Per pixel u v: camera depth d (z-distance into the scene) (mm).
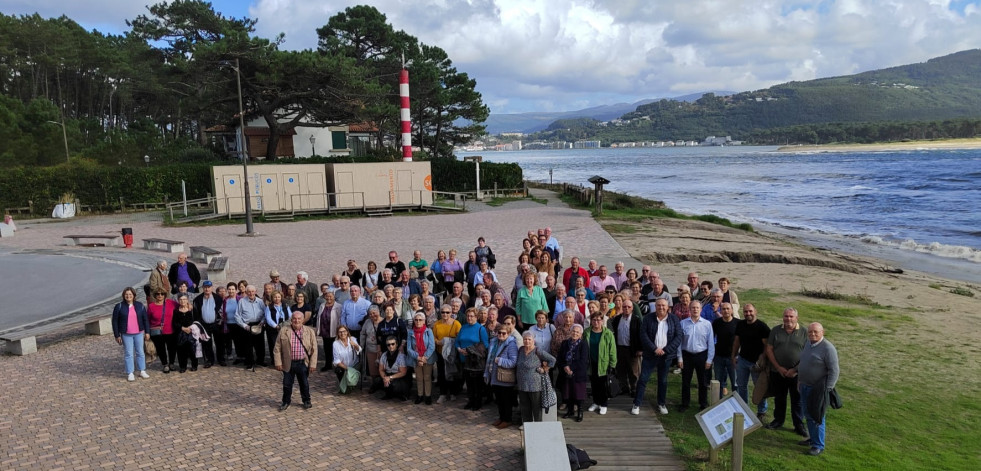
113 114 90438
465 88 77250
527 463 7430
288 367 10609
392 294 12039
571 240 29484
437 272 16438
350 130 68688
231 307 12977
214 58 47875
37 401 11289
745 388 10125
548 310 12383
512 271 22172
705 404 10406
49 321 16578
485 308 10836
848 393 11609
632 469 8352
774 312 17438
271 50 49625
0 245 31625
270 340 12859
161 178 49875
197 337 12688
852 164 129875
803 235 38938
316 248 28094
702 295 12242
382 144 75375
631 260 24594
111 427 10117
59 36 71562
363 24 69375
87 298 19234
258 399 11312
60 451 9266
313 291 13453
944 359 13672
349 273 15195
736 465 7840
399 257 25219
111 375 12695
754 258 26828
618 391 10188
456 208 44688
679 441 9258
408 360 10992
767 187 80812
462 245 28125
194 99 64812
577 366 9844
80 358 13820
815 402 8766
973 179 80625
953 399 11328
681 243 28969
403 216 42062
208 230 35625
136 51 79062
